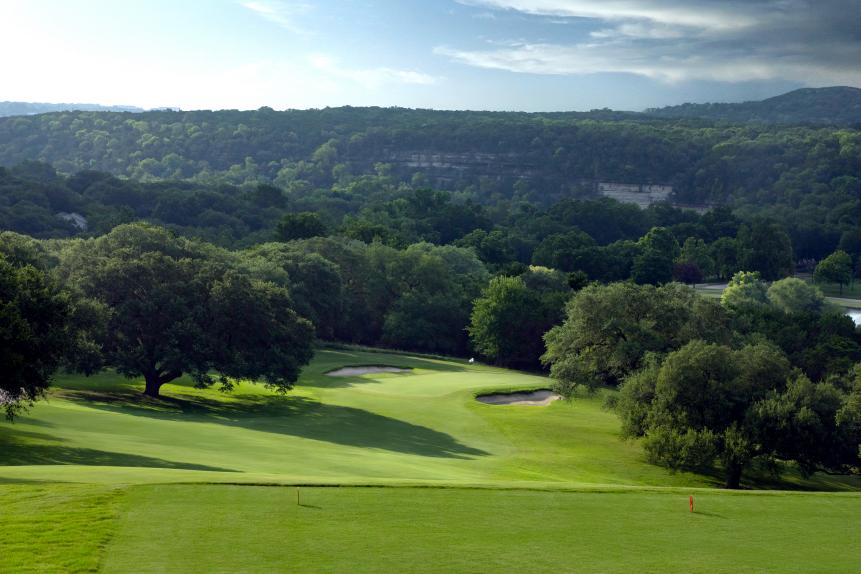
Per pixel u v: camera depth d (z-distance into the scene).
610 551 20.36
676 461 51.94
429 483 27.78
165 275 68.25
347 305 122.25
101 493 22.66
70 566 16.86
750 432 51.81
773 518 25.17
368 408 69.06
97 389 66.81
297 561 18.02
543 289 140.25
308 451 42.72
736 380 54.19
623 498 27.17
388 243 164.25
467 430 62.34
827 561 20.38
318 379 85.94
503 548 20.05
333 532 20.55
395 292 130.75
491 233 198.88
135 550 18.19
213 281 69.12
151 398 65.88
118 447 37.78
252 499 23.45
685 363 54.41
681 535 22.44
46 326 41.56
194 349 63.91
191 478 25.91
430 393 78.31
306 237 152.12
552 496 26.77
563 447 58.97
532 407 75.88
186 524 20.39
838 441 51.69
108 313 59.16
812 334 110.19
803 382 53.41
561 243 188.75
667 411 54.31
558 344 75.88
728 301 150.25
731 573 19.03
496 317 111.06
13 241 62.88
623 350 71.12
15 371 37.53
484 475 42.41
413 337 122.06
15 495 22.17
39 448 35.75
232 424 55.84
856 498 28.91
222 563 17.59
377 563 18.22
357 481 27.55
